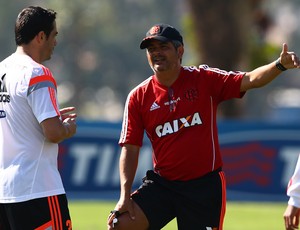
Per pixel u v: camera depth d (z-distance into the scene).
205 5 77.88
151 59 26.80
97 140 60.28
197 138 26.88
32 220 24.39
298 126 60.06
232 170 60.06
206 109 26.97
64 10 196.50
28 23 24.94
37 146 24.56
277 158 60.12
